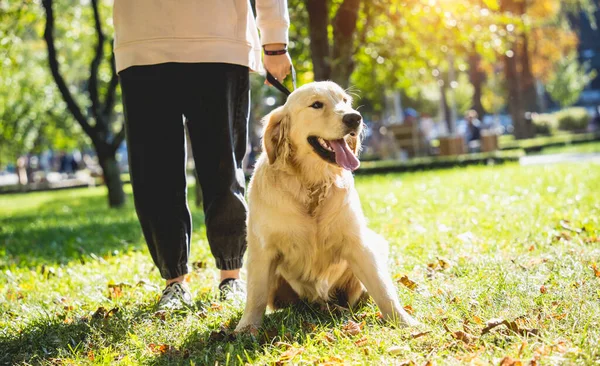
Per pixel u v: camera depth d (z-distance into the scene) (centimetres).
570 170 1222
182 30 408
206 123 420
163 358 316
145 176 421
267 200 359
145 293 458
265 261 362
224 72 416
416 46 1276
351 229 357
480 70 3591
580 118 4081
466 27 1180
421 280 422
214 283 475
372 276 352
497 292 366
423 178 1435
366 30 1103
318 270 370
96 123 1513
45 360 328
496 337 295
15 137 2519
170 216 424
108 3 1864
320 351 298
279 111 373
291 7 1144
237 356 297
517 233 564
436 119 4712
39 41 2338
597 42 7425
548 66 4034
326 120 356
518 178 1146
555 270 411
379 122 3120
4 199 2714
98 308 412
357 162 356
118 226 928
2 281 570
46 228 1048
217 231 432
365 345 301
